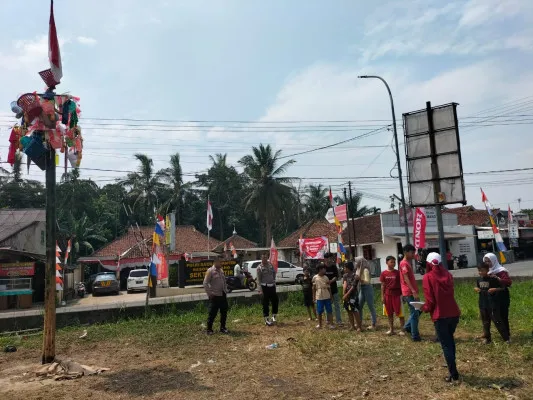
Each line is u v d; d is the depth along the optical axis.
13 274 22.56
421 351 7.48
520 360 6.59
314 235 40.09
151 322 12.22
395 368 6.60
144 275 30.34
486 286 7.84
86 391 6.26
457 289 16.31
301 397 5.61
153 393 6.07
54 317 8.02
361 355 7.46
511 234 41.38
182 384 6.44
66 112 7.94
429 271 6.20
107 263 37.69
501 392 5.31
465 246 40.53
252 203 43.09
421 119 9.41
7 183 47.97
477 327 9.41
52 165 8.03
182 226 44.31
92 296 29.50
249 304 14.47
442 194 8.98
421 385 5.79
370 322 11.03
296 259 42.00
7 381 6.96
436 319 6.01
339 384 6.05
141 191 50.34
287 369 6.93
